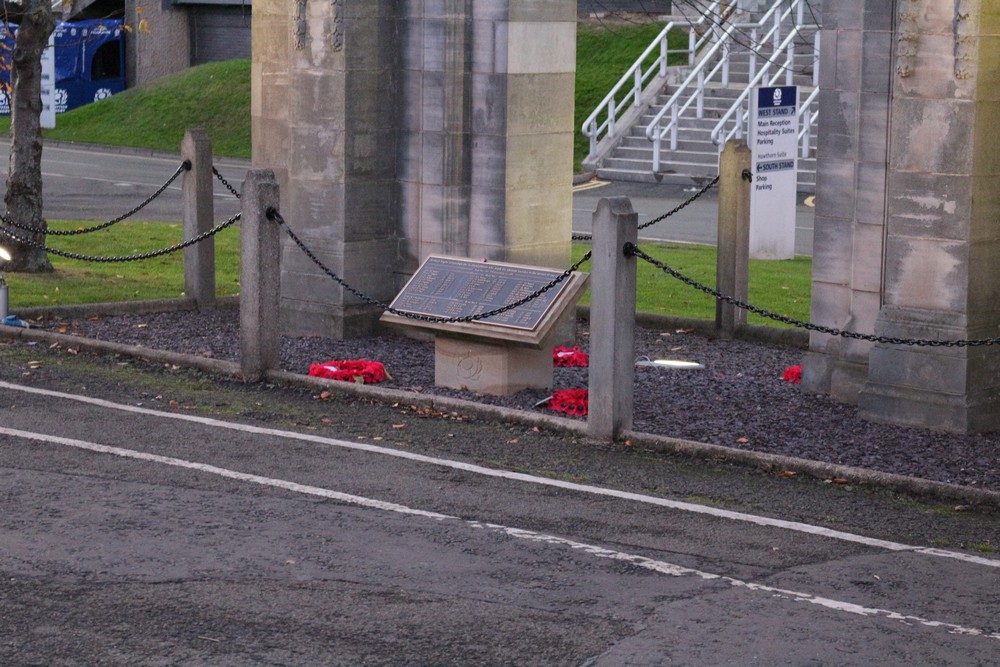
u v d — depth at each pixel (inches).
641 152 1557.6
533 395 591.5
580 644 325.4
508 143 689.0
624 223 509.0
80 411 541.3
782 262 985.5
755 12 1642.5
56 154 1785.2
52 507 419.2
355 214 709.9
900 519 433.7
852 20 570.6
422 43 702.5
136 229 1086.4
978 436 529.0
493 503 436.1
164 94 1990.7
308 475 461.1
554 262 720.3
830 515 435.2
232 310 788.0
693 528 416.8
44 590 352.8
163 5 2165.4
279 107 733.9
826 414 564.7
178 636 326.0
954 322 530.0
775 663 317.4
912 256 538.6
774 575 376.2
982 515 441.4
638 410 565.3
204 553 382.3
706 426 540.4
